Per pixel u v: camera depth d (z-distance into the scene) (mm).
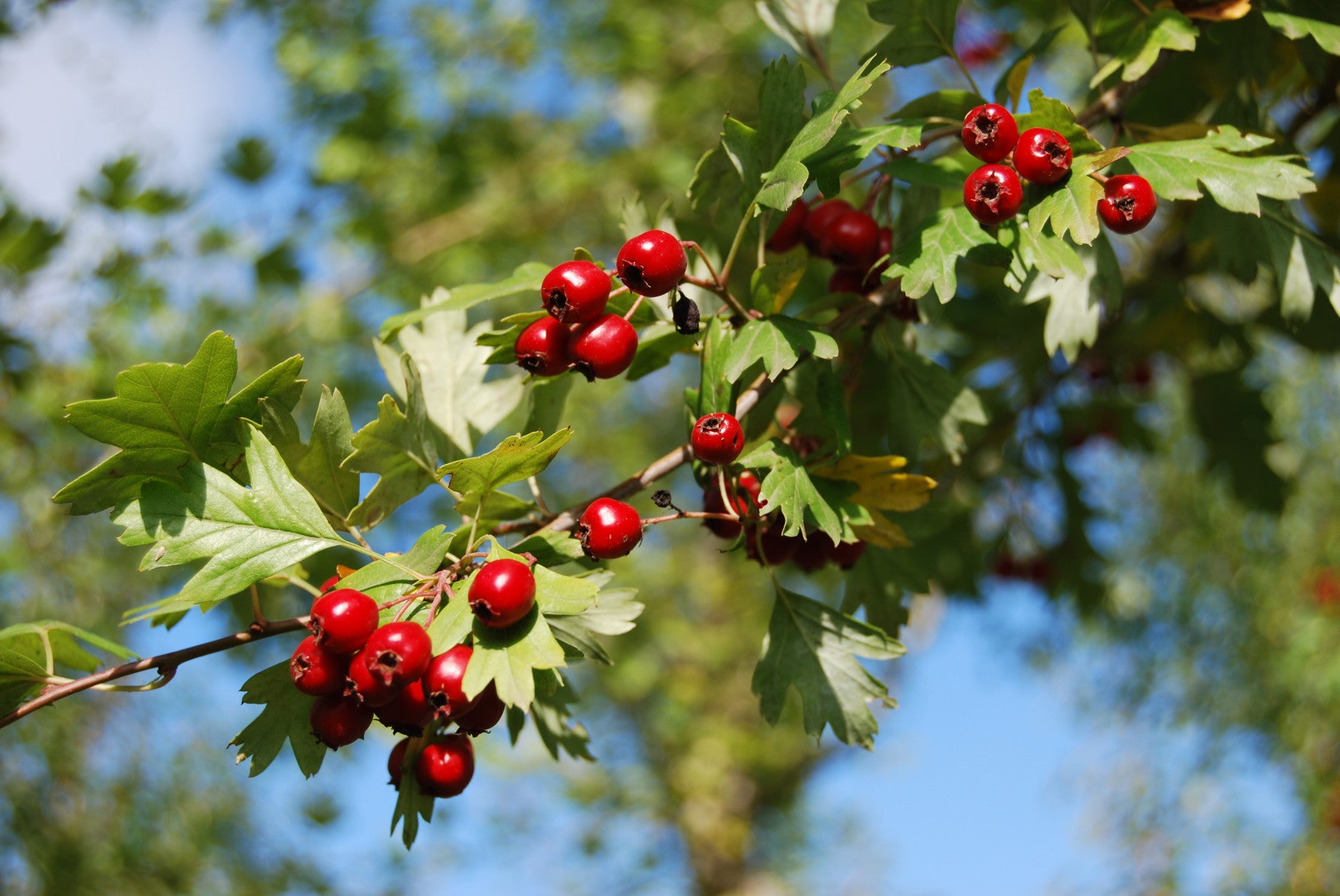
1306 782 6562
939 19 2508
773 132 2102
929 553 4242
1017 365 4398
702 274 2559
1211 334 4195
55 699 1820
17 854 5656
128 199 4926
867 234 2404
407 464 2043
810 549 2336
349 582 1812
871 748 2139
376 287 7438
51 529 5547
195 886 6352
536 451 1886
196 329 5840
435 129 7723
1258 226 2699
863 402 3670
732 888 11469
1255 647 6570
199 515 1859
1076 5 2666
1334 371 6301
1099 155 2012
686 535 11047
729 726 11227
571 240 8211
